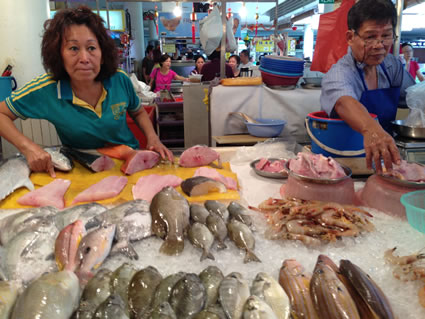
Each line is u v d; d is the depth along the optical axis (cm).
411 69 672
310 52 1376
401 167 144
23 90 216
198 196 166
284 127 341
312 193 146
